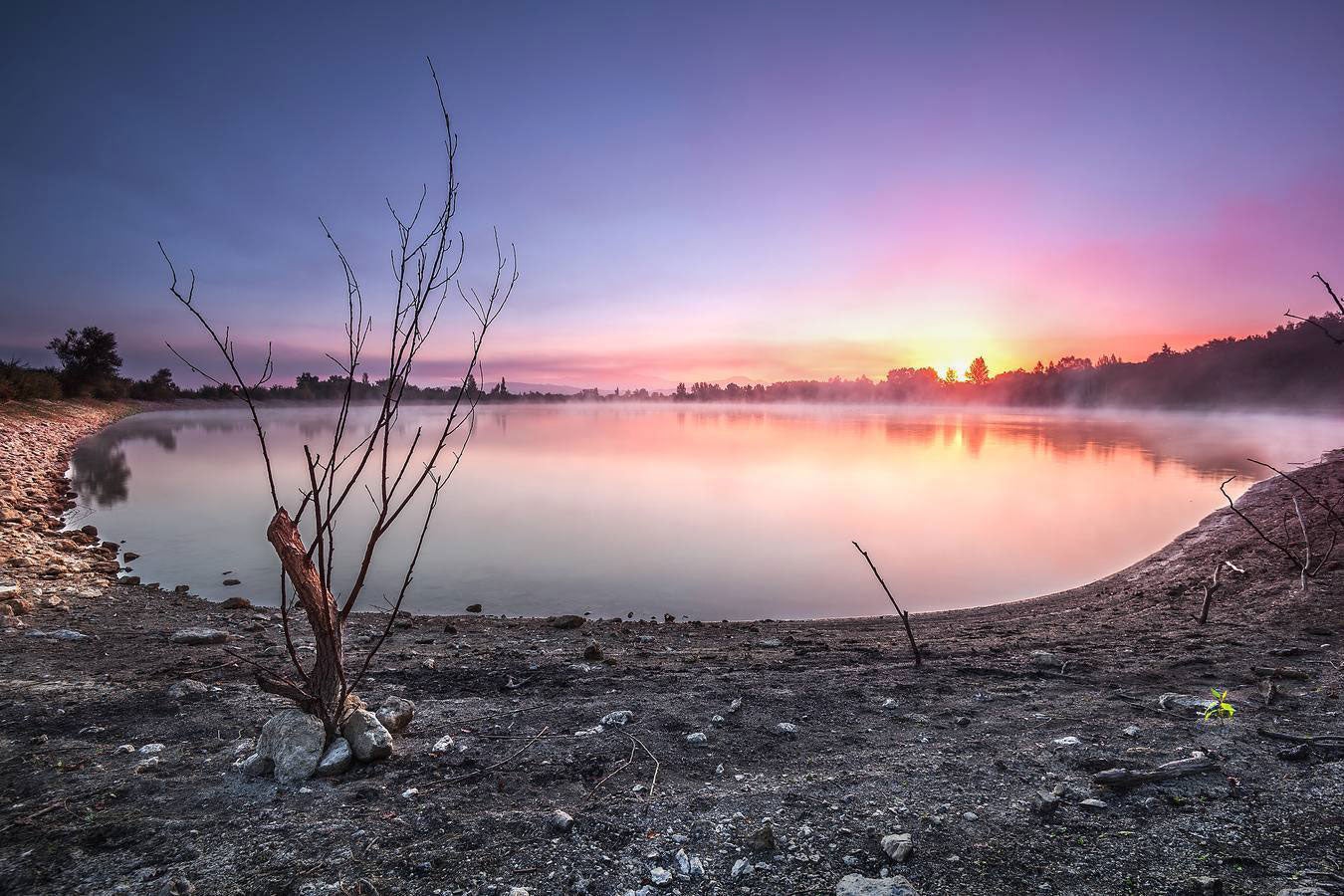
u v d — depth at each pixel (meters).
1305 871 2.93
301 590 4.10
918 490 25.16
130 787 3.76
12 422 36.81
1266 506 14.95
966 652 7.10
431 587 11.85
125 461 32.12
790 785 3.85
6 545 11.51
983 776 3.92
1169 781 3.75
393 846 3.21
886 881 2.88
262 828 3.36
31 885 2.91
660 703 5.33
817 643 7.98
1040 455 40.00
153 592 10.09
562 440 52.56
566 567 13.41
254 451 37.50
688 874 3.02
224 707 5.03
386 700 5.06
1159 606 9.11
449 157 3.48
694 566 13.50
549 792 3.76
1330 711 4.64
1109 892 2.86
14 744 4.33
